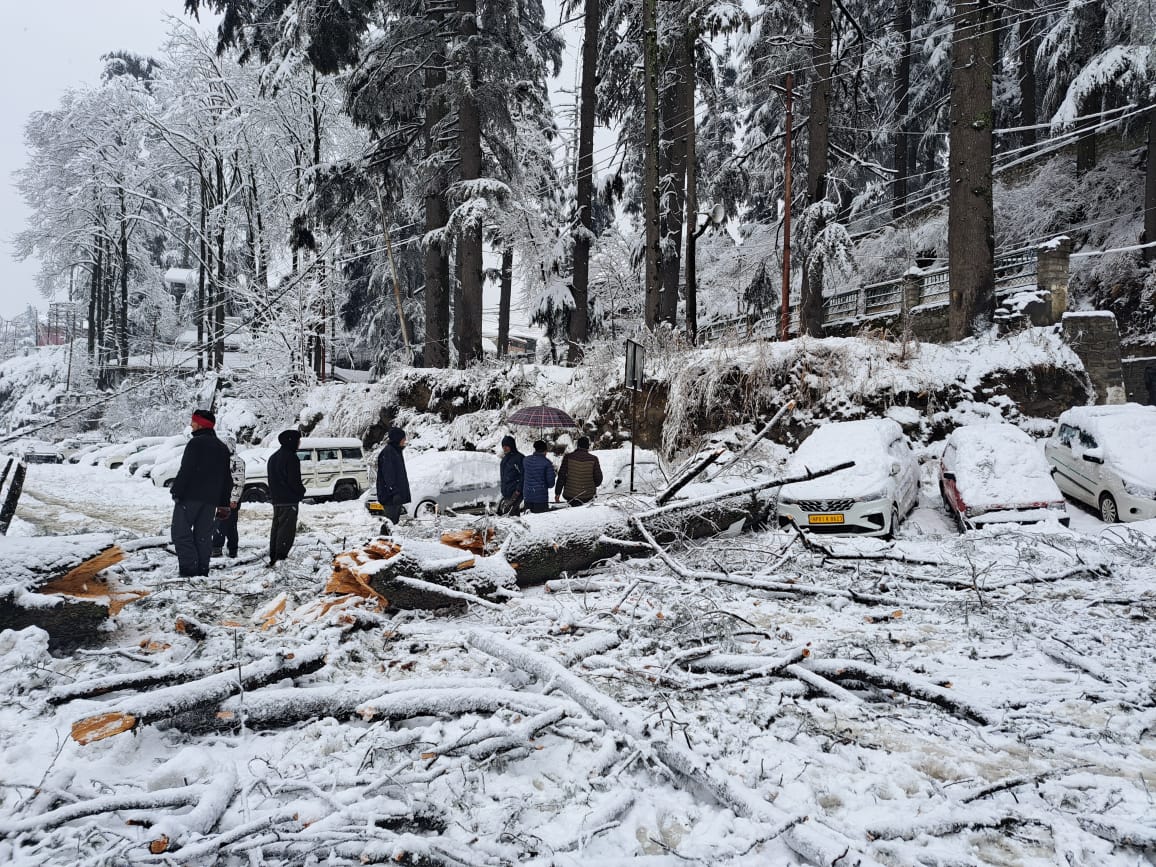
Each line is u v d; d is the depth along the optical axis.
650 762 3.02
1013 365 13.72
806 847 2.34
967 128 15.13
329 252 26.98
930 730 3.55
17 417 55.69
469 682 3.73
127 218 43.16
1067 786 2.92
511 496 10.06
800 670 3.96
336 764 3.08
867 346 14.59
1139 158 20.64
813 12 22.28
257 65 34.12
